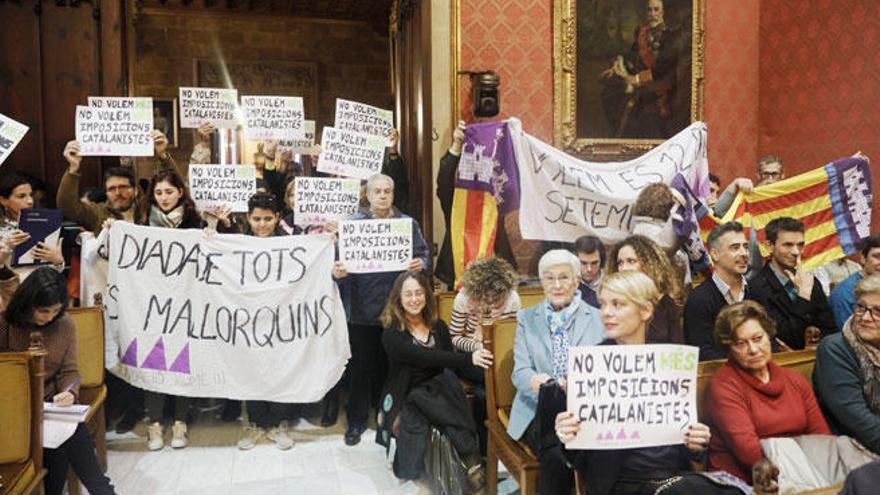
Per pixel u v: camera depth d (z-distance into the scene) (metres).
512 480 3.37
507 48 5.24
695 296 3.06
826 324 3.41
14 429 2.46
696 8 5.71
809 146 5.76
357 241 3.70
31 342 2.60
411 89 5.58
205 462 3.57
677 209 3.77
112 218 4.00
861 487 1.62
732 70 5.99
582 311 2.80
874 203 5.40
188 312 3.67
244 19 9.66
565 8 5.30
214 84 9.58
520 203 4.22
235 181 4.30
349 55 10.05
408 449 3.13
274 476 3.41
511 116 5.28
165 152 4.16
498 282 3.50
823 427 2.35
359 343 3.90
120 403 4.10
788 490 2.06
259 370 3.68
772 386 2.28
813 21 5.65
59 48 5.09
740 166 6.09
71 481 3.06
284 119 4.57
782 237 3.31
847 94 5.45
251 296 3.68
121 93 5.23
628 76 5.55
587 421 2.01
